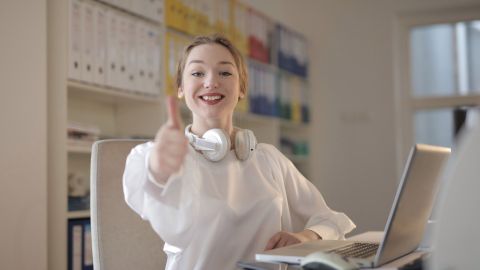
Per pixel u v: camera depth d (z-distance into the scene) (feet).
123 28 9.90
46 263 8.29
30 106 8.18
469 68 18.03
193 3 12.08
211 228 4.74
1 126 7.80
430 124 18.33
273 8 18.40
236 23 14.08
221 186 4.91
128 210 5.43
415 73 18.53
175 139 3.57
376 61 18.37
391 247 3.69
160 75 10.85
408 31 18.54
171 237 4.54
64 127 8.65
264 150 5.59
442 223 2.66
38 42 8.34
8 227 7.80
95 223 5.33
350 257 3.85
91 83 9.19
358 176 18.35
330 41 18.81
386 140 18.16
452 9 17.87
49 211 8.60
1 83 7.83
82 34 9.01
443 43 18.30
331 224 5.41
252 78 14.76
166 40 11.00
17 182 7.95
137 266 5.40
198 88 5.14
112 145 5.48
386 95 18.24
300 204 5.70
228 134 5.19
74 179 9.48
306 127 18.81
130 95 10.08
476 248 2.57
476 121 2.62
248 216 5.00
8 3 7.98
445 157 4.12
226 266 4.86
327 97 18.75
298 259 3.78
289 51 17.12
